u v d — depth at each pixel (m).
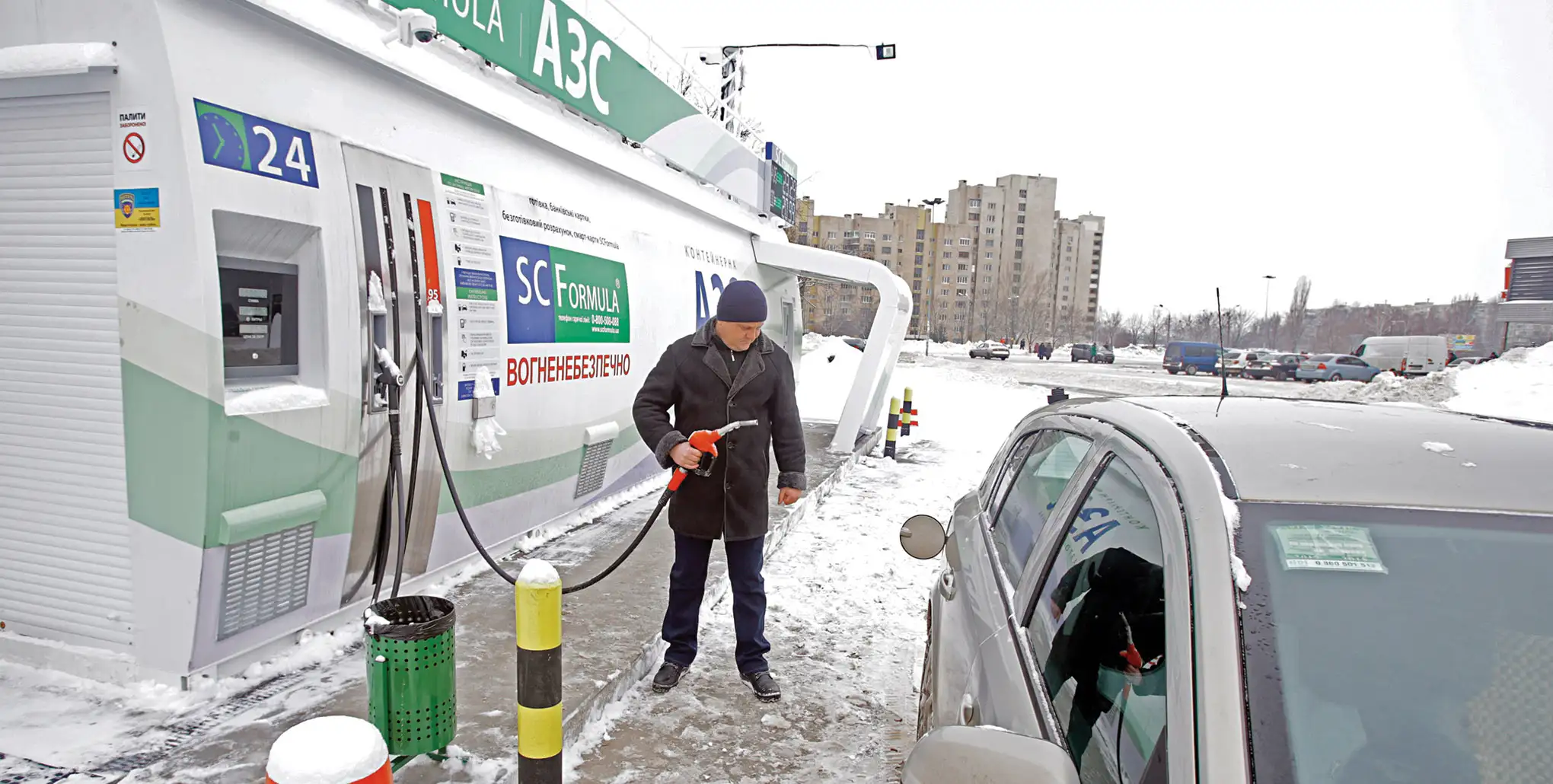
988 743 1.36
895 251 106.12
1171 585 1.44
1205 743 1.21
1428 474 1.63
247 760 2.71
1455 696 1.29
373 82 3.75
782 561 5.85
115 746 2.76
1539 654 1.33
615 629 4.02
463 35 4.40
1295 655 1.31
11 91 2.92
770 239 10.04
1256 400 2.32
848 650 4.35
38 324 3.05
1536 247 29.03
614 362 5.89
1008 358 54.81
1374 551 1.44
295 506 3.27
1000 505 2.90
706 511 3.53
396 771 2.71
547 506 5.39
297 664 3.42
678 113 7.41
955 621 2.47
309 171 3.31
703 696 3.68
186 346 2.85
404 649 2.54
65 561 3.15
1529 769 1.24
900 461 10.54
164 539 2.97
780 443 3.63
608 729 3.36
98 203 2.91
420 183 3.96
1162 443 1.79
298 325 3.35
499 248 4.55
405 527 3.94
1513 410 17.09
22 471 3.16
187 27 2.83
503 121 4.67
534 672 2.39
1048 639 1.79
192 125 2.81
